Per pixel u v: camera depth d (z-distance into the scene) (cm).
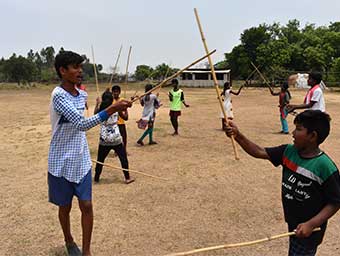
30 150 1112
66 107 415
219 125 1611
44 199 679
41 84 6819
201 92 4684
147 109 1139
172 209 624
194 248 495
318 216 304
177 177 799
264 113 2108
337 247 499
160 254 481
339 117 1864
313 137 312
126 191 713
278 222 574
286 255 476
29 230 552
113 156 988
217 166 885
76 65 429
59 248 499
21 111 2314
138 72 6481
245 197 677
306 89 4812
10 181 792
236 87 5416
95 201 661
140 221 579
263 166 883
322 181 308
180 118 1873
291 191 324
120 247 500
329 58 5962
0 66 7475
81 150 440
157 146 1132
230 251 486
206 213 607
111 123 744
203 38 420
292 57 6106
